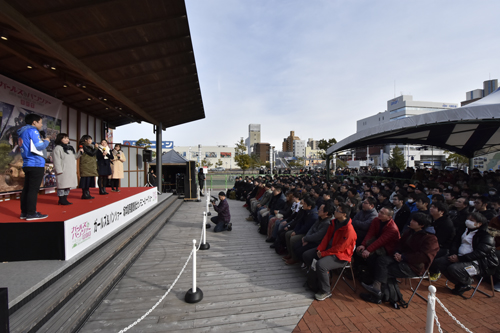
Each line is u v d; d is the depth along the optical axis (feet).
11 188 16.51
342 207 11.50
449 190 21.29
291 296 11.53
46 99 19.89
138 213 20.02
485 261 11.06
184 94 25.89
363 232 13.88
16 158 16.85
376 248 11.53
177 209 33.30
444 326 9.26
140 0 10.96
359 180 45.19
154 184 38.58
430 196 21.84
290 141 531.50
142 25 12.75
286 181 35.83
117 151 22.15
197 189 40.98
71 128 24.64
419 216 10.85
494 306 10.61
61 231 10.09
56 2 9.91
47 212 12.01
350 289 12.24
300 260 14.78
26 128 10.72
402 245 11.59
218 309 10.40
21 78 18.20
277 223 18.76
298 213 16.52
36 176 10.62
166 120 35.55
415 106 199.52
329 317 9.90
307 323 9.52
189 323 9.44
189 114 35.17
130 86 20.40
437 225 13.19
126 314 9.89
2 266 9.50
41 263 9.78
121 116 31.96
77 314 8.45
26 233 9.95
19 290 7.75
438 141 43.80
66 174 14.20
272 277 13.51
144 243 16.93
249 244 19.39
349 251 11.40
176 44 15.60
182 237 20.88
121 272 13.16
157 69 18.52
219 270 14.37
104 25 12.01
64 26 11.41
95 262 11.21
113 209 14.98
